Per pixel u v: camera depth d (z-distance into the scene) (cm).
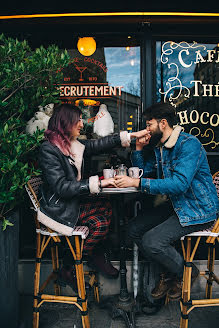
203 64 316
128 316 233
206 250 294
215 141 317
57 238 214
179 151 213
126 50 325
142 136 248
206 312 247
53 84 243
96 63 341
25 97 236
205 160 221
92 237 225
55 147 204
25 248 295
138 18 299
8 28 310
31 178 228
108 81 336
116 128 325
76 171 215
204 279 281
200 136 317
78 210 208
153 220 240
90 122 325
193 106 317
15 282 212
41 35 315
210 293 252
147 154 259
